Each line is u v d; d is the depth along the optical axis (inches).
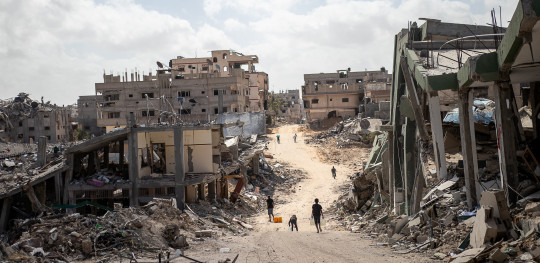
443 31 882.8
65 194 1231.5
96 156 1331.2
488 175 670.5
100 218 704.4
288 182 2021.4
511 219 464.4
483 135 871.7
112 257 590.9
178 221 843.4
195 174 1296.8
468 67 547.8
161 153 1366.9
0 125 3629.4
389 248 606.2
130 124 1218.0
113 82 3358.8
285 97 6914.4
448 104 1058.7
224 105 3304.6
